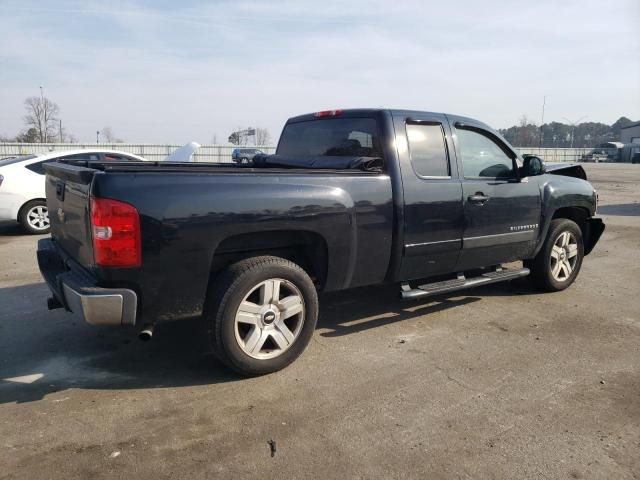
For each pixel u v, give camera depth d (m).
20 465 2.66
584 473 2.66
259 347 3.63
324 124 4.92
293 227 3.63
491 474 2.64
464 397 3.43
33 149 39.94
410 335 4.54
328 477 2.61
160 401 3.34
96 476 2.59
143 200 3.13
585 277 6.64
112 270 3.12
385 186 4.16
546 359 4.05
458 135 4.77
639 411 3.28
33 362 3.91
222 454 2.78
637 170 40.97
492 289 6.02
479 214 4.80
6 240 8.95
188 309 3.40
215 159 46.31
